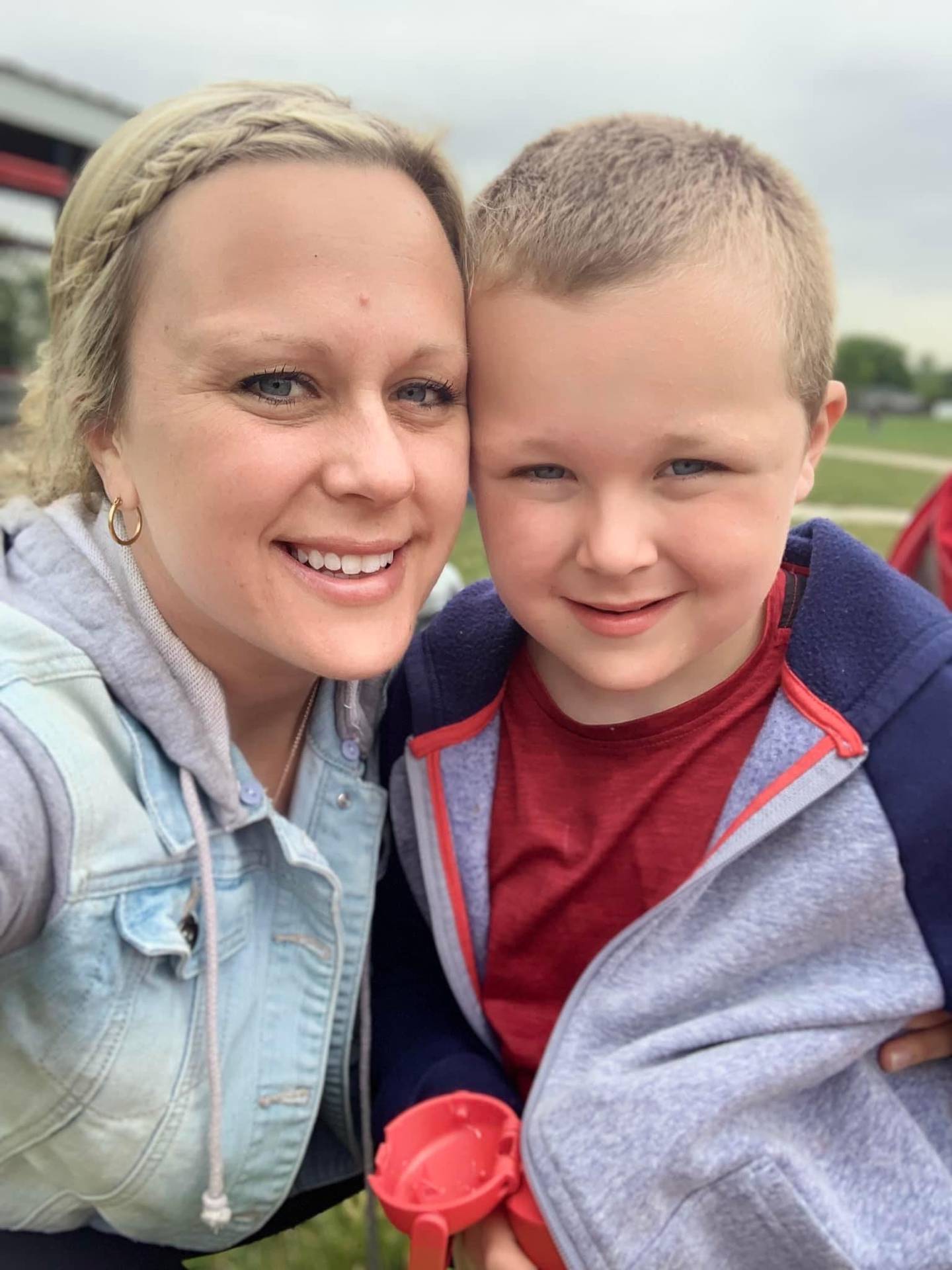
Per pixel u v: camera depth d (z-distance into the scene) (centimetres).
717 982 44
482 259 41
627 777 46
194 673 41
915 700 42
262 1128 44
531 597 42
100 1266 47
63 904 37
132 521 41
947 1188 42
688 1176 41
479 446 42
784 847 43
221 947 42
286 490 37
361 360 37
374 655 39
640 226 38
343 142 37
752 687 45
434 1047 49
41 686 38
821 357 42
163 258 37
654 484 40
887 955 43
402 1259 70
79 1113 40
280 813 48
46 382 46
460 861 49
